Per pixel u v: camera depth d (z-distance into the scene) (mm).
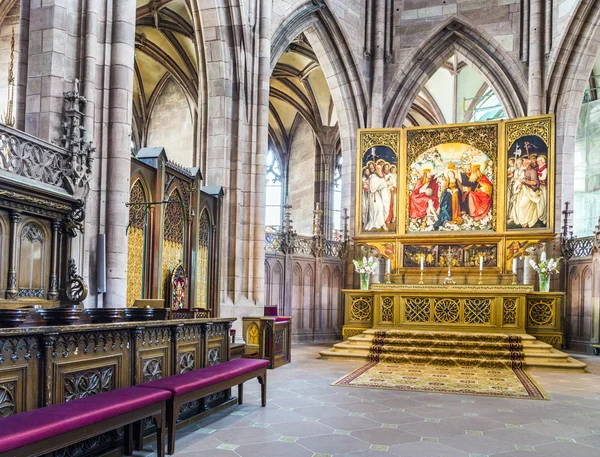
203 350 7371
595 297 16016
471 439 6305
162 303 9352
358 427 6742
